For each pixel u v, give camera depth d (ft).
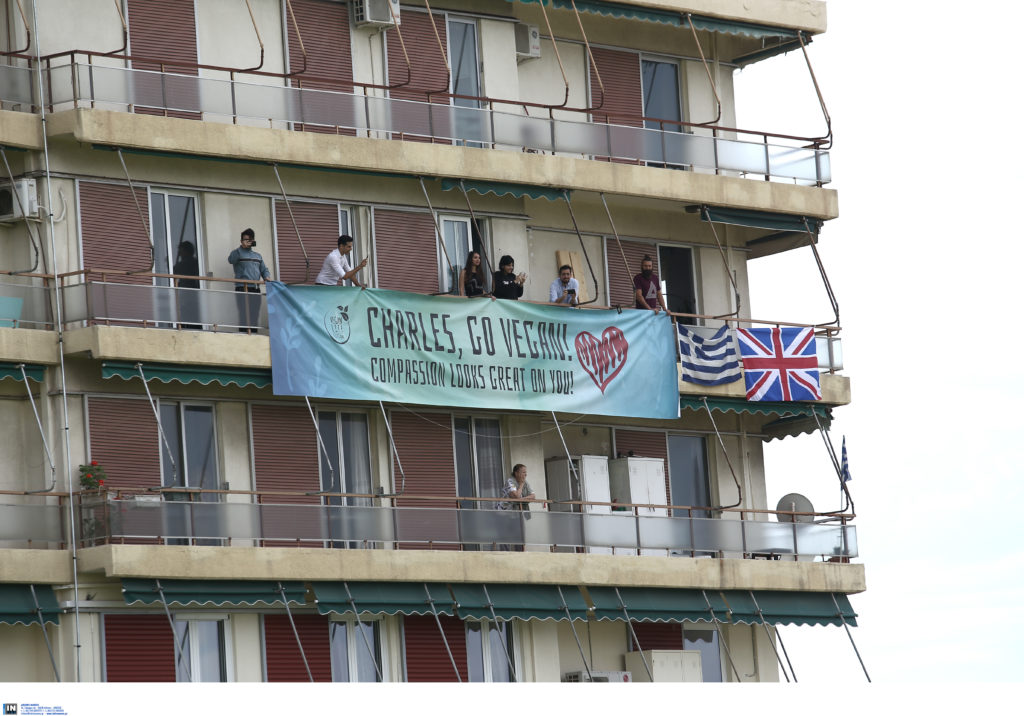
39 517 145.07
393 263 164.96
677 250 183.32
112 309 148.66
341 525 155.33
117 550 144.66
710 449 183.32
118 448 151.12
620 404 169.89
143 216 153.99
